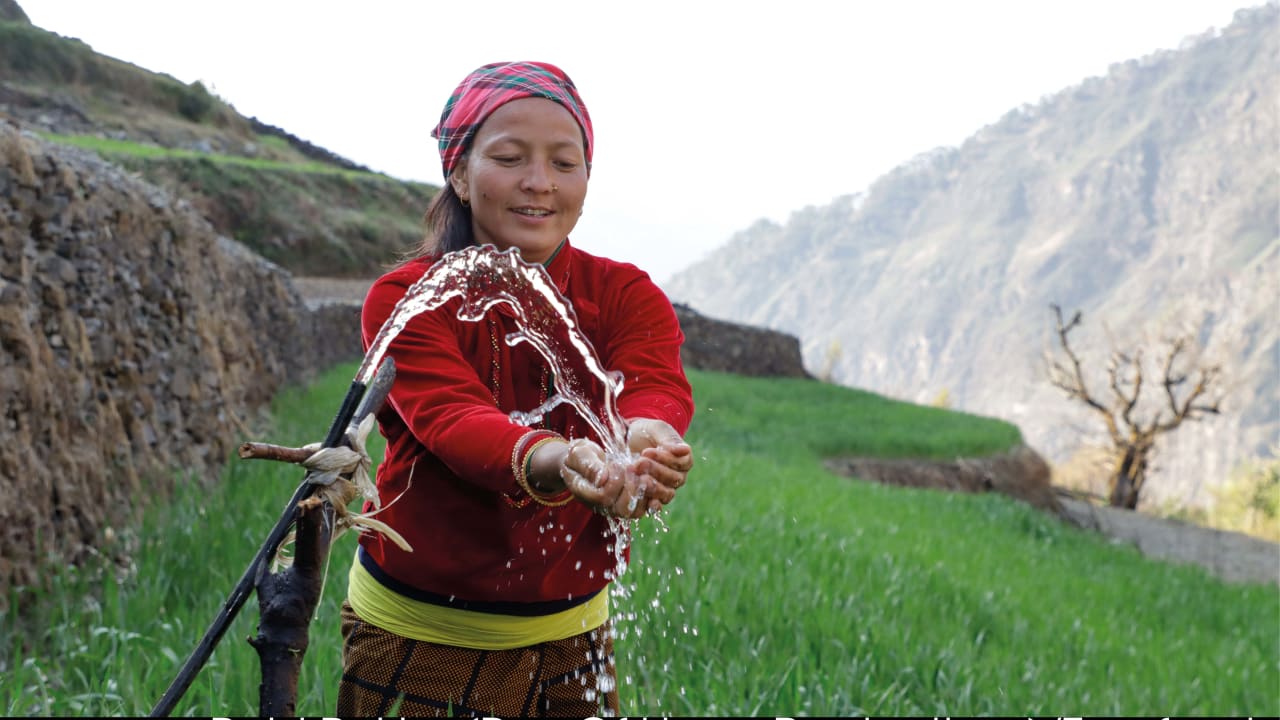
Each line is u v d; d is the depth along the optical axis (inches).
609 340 87.4
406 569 84.0
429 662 84.7
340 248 1220.5
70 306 255.3
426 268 83.7
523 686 86.5
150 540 230.2
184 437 324.5
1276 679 358.6
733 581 248.7
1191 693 302.4
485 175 80.7
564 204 82.1
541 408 82.8
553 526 83.7
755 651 204.8
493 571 83.4
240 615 181.5
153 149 1216.8
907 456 845.2
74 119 1274.6
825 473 658.2
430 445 75.8
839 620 246.2
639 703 167.0
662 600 206.2
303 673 157.5
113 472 253.4
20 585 195.5
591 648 90.2
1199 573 656.4
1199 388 1471.5
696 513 328.5
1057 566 502.0
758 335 1277.1
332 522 65.2
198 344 358.3
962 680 231.0
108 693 147.9
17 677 146.4
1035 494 927.7
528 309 80.5
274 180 1222.9
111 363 274.2
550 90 81.6
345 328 844.0
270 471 330.6
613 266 89.9
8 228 225.1
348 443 66.5
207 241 424.2
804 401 1039.6
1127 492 1494.8
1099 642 332.5
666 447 68.9
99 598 205.9
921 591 317.4
